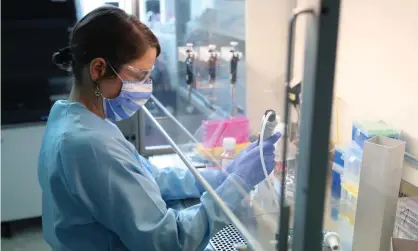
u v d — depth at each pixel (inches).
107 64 43.9
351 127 58.6
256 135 45.4
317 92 24.1
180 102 70.6
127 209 40.7
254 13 50.1
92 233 43.1
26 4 101.0
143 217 41.1
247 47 53.8
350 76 65.8
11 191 109.7
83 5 101.3
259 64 45.9
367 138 51.4
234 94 57.2
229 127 53.3
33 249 107.3
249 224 36.9
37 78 105.8
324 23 23.3
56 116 46.3
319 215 25.6
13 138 106.7
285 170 28.1
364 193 48.0
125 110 48.8
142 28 45.3
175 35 71.6
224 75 61.4
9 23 100.9
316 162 24.9
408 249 42.8
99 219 42.0
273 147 37.2
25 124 107.7
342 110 63.2
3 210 110.1
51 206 44.8
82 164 40.9
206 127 58.0
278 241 28.3
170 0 72.0
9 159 107.8
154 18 72.1
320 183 25.2
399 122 57.1
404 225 47.8
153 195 42.6
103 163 41.0
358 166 50.1
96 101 46.6
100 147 41.3
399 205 48.6
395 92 57.6
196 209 44.4
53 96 107.6
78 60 44.3
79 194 40.8
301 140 25.5
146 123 74.8
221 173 47.4
